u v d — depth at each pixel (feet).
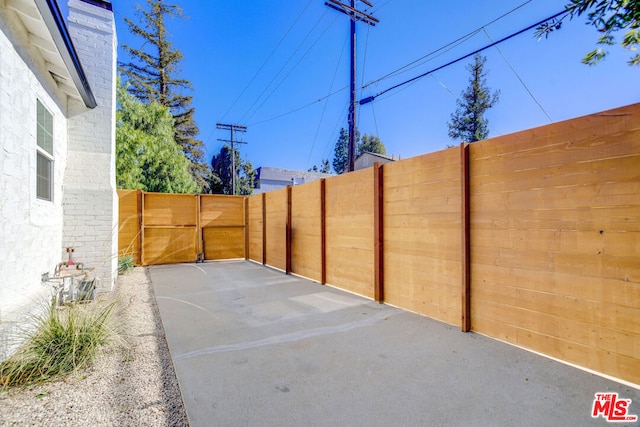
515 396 7.41
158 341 11.03
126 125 39.88
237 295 17.90
